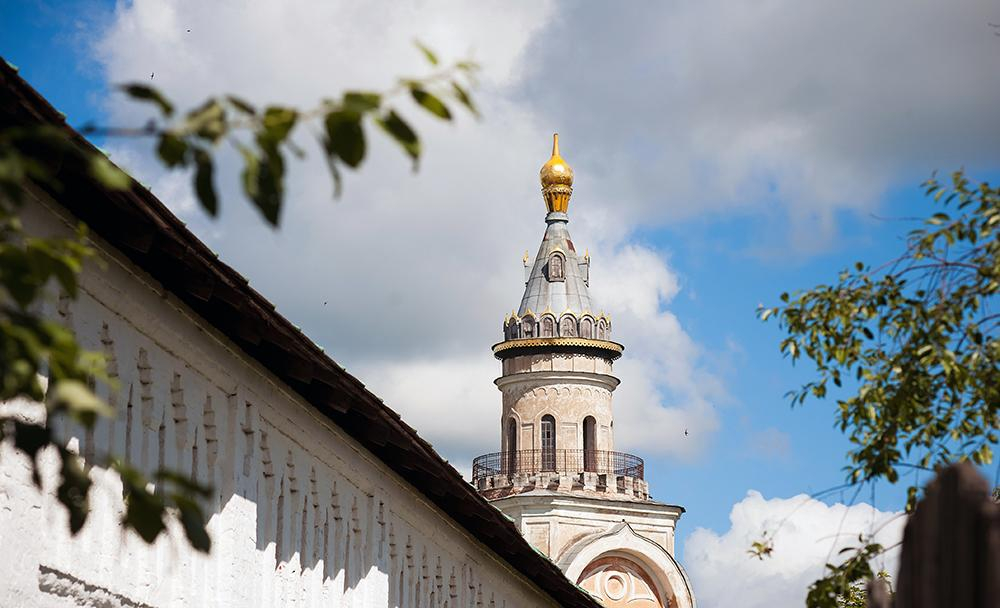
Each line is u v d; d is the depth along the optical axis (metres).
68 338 6.18
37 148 11.91
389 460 23.02
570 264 86.56
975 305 15.21
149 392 15.82
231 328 16.80
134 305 15.30
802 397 16.58
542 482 80.56
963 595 7.29
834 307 16.20
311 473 20.62
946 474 7.48
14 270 6.16
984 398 15.16
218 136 5.81
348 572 22.23
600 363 84.44
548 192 88.00
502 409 84.81
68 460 6.22
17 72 11.05
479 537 28.19
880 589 8.56
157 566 15.85
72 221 13.88
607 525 79.94
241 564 17.75
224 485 17.61
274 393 18.98
